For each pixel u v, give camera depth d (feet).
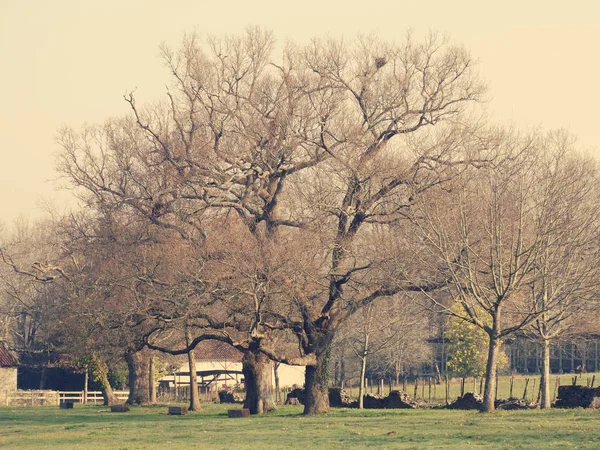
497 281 170.09
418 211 175.73
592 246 178.19
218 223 184.85
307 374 186.91
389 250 177.37
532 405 178.29
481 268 177.88
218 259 174.70
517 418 148.46
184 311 175.32
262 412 195.62
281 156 181.47
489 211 169.58
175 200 188.44
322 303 197.67
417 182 176.55
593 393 171.63
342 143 178.19
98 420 188.55
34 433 155.12
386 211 179.11
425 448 109.91
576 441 111.04
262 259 171.12
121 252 188.24
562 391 177.17
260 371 196.75
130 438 139.54
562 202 173.37
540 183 175.32
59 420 192.13
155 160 193.88
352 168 173.88
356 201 178.19
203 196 181.16
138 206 191.52
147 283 180.34
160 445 125.80
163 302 176.65
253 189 186.60
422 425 143.13
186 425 163.32
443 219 169.78
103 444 130.41
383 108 180.34
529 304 180.04
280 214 184.75
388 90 180.45
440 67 182.09
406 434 129.70
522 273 161.68
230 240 176.35
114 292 186.39
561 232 168.45
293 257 172.45
